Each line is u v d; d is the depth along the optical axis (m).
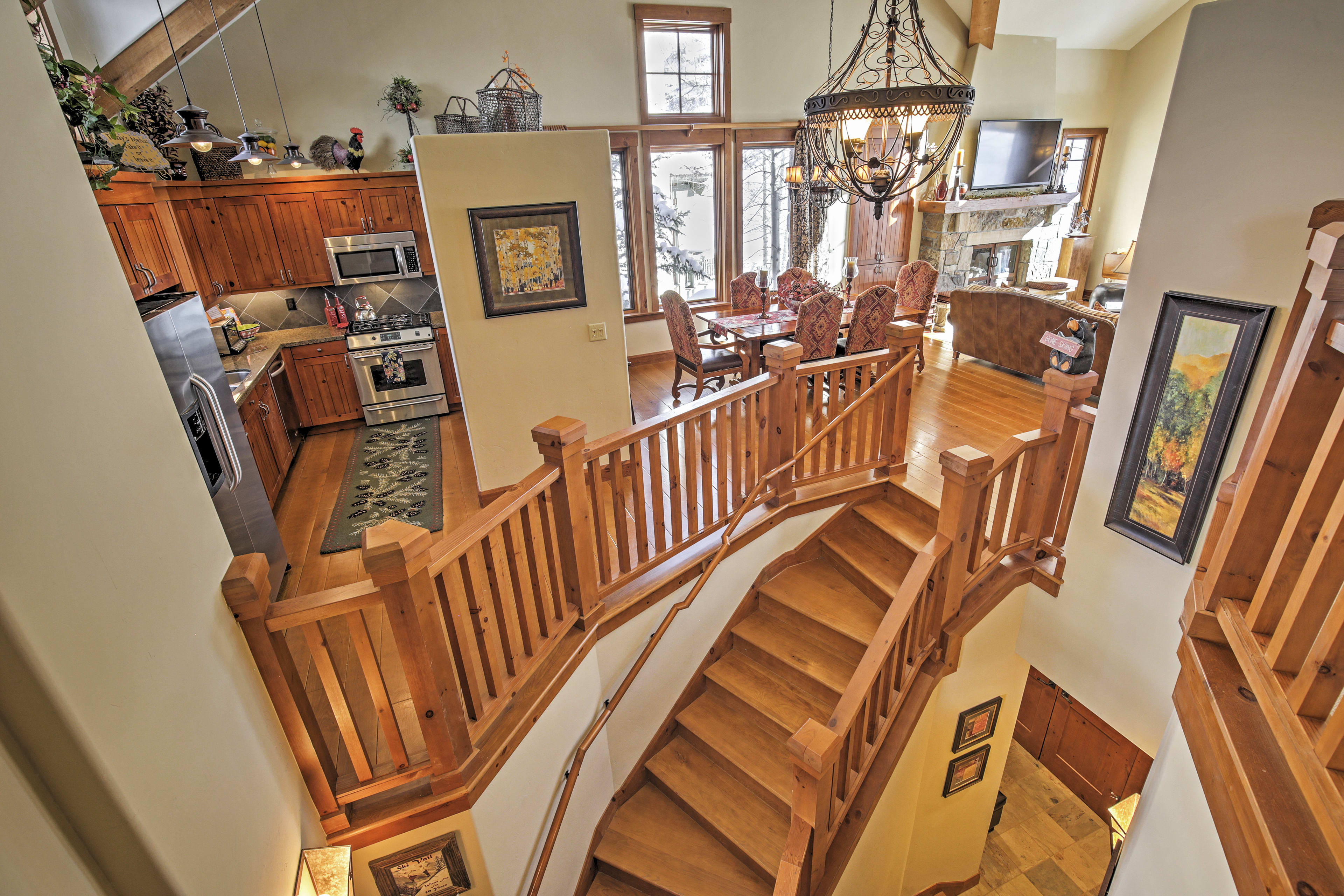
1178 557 2.70
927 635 3.23
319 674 1.95
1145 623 2.93
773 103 7.01
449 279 3.79
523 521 2.48
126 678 1.24
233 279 5.65
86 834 1.15
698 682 3.68
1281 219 2.15
